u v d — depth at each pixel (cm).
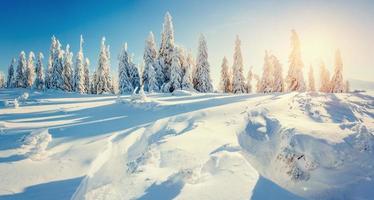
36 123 1812
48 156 1177
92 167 1075
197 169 952
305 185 930
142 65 6197
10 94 4547
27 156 1145
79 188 913
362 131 1010
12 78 7831
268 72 4919
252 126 1419
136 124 1684
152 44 5328
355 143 983
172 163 1077
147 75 5288
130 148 1367
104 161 1179
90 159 1137
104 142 1337
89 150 1233
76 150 1239
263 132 1327
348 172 917
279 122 1360
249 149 1240
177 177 942
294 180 957
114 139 1421
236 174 966
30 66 7350
